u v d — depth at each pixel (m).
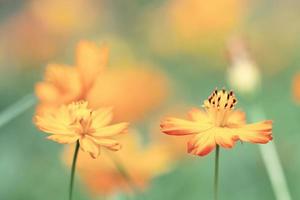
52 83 0.79
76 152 0.69
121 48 1.80
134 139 1.00
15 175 1.46
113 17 2.46
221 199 1.41
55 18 2.01
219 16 1.96
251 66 1.00
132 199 0.96
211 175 1.43
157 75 1.32
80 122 0.68
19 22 2.00
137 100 1.23
